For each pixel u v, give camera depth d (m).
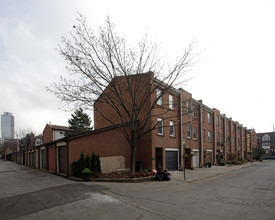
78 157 14.82
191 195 9.84
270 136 79.75
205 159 29.23
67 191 9.64
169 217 6.56
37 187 10.84
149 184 12.70
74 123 38.56
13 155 50.19
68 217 6.41
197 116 27.86
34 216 6.50
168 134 20.73
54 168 17.08
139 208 7.36
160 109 19.83
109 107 20.81
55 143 17.16
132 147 14.68
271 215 6.96
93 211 6.94
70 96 13.62
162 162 19.45
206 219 6.46
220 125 36.81
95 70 13.76
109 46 14.08
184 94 24.25
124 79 17.48
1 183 12.61
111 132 16.86
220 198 9.35
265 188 12.17
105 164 16.05
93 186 10.91
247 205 8.19
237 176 18.59
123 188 10.82
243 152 52.72
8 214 6.68
